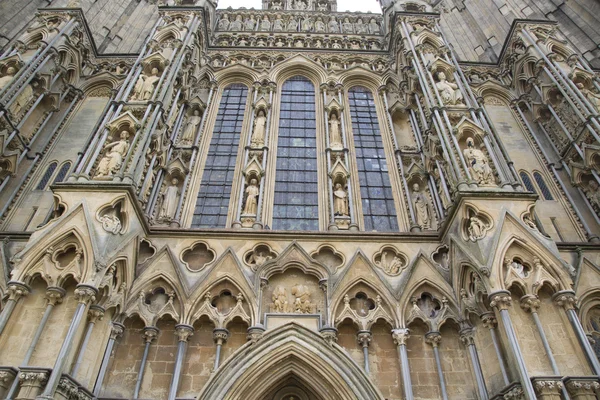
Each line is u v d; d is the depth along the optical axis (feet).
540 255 39.06
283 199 56.65
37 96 59.52
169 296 41.86
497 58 77.15
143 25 88.38
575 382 32.83
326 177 58.23
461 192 43.14
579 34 78.74
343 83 73.92
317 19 90.12
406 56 66.59
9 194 53.11
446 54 64.34
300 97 72.02
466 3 92.48
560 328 36.37
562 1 83.51
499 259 38.50
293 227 53.42
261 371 37.58
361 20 90.68
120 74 70.90
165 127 55.31
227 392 36.14
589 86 60.03
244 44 81.05
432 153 54.75
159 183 53.98
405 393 37.19
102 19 81.41
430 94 57.26
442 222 47.01
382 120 67.97
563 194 57.16
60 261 38.17
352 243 47.14
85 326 35.96
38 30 64.08
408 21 72.79
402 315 41.27
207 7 78.59
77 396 33.24
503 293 36.50
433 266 44.52
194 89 69.15
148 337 39.37
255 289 42.29
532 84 66.54
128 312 39.91
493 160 47.80
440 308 42.39
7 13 73.10
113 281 39.37
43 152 58.65
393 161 61.62
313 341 39.24
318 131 65.36
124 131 48.70
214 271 43.42
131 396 37.09
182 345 38.88
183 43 63.98
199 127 64.28
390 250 46.96
